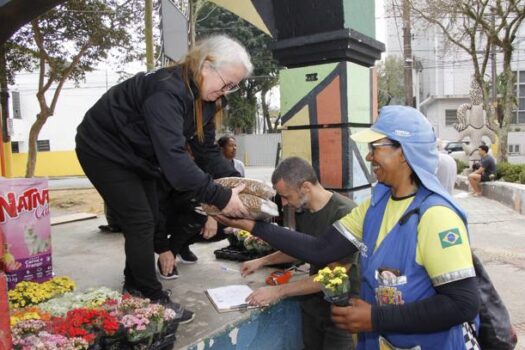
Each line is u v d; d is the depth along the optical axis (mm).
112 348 2027
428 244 1571
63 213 10375
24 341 1804
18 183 2836
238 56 2285
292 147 3936
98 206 11688
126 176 2512
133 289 2648
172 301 2781
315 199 2568
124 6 12148
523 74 25625
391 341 1756
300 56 3816
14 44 11648
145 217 2561
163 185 3043
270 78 26438
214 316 2629
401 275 1651
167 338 2209
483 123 15555
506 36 14398
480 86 15500
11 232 2799
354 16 3691
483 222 9078
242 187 2332
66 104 31312
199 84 2312
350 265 2447
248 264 3160
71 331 1903
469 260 1539
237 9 4043
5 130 8641
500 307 1888
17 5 2664
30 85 30406
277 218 3777
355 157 3779
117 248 4449
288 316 3010
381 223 1782
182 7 10281
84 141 2520
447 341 1671
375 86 4133
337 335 2719
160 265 3307
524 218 9406
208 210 2303
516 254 6551
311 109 3814
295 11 3766
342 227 2039
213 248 4281
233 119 27672
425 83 33750
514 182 12555
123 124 2418
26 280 2869
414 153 1659
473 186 12844
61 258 4047
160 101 2191
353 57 3738
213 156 2982
